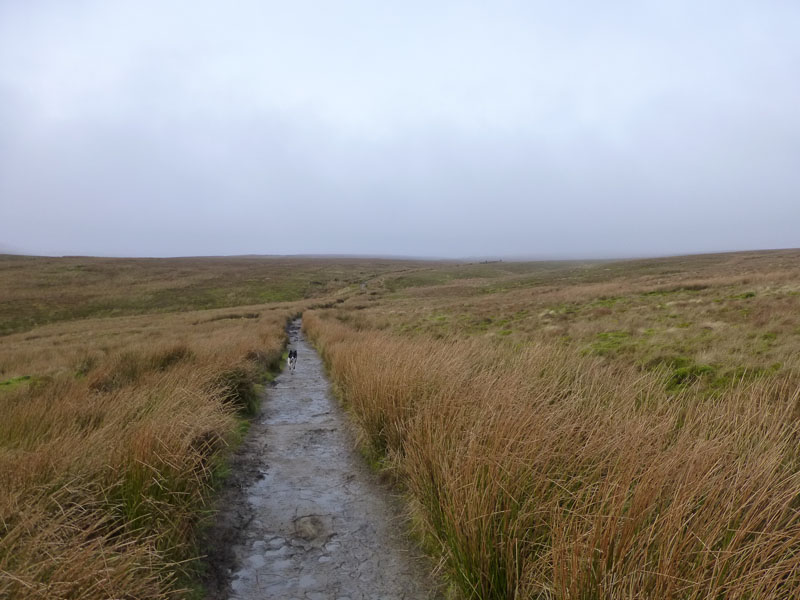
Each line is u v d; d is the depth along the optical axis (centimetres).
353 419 647
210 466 437
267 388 968
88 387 600
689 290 2108
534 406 405
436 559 318
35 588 204
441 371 558
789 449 292
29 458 312
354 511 407
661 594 187
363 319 2438
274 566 323
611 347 908
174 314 3741
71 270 6072
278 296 5150
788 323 891
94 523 262
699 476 237
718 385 543
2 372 1236
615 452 293
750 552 191
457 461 316
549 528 258
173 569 289
